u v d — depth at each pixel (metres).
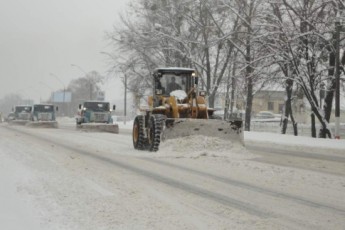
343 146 19.95
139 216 6.32
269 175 10.07
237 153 13.88
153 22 38.88
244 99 35.28
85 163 11.95
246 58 29.39
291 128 39.62
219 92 38.19
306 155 15.68
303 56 26.58
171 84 16.66
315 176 10.02
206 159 12.80
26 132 28.17
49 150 15.52
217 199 7.55
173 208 6.86
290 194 7.99
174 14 37.53
